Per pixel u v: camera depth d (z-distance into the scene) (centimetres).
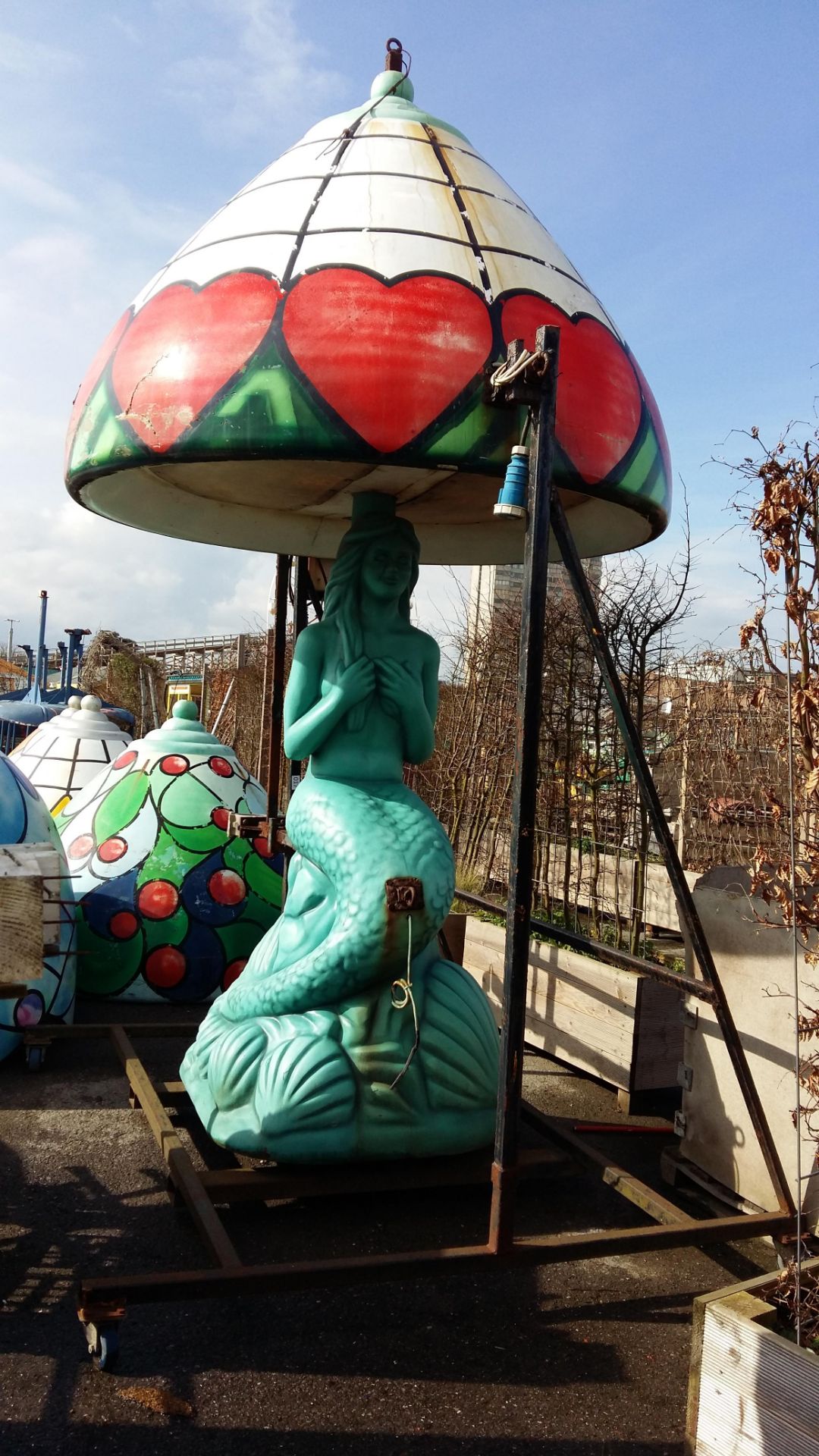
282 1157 304
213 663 2225
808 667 261
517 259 285
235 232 285
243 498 407
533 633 252
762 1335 190
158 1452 204
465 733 754
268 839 426
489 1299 271
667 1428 221
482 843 726
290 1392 225
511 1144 251
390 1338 249
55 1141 356
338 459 259
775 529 257
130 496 371
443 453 255
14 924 222
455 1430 216
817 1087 257
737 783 519
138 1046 473
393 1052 314
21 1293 259
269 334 257
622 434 282
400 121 313
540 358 246
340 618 351
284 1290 231
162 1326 248
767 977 320
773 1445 187
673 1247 268
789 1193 296
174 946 531
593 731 621
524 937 252
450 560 460
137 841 556
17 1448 203
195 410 261
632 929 564
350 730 350
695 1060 351
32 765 746
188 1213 307
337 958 312
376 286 260
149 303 290
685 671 627
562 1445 214
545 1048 484
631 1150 388
